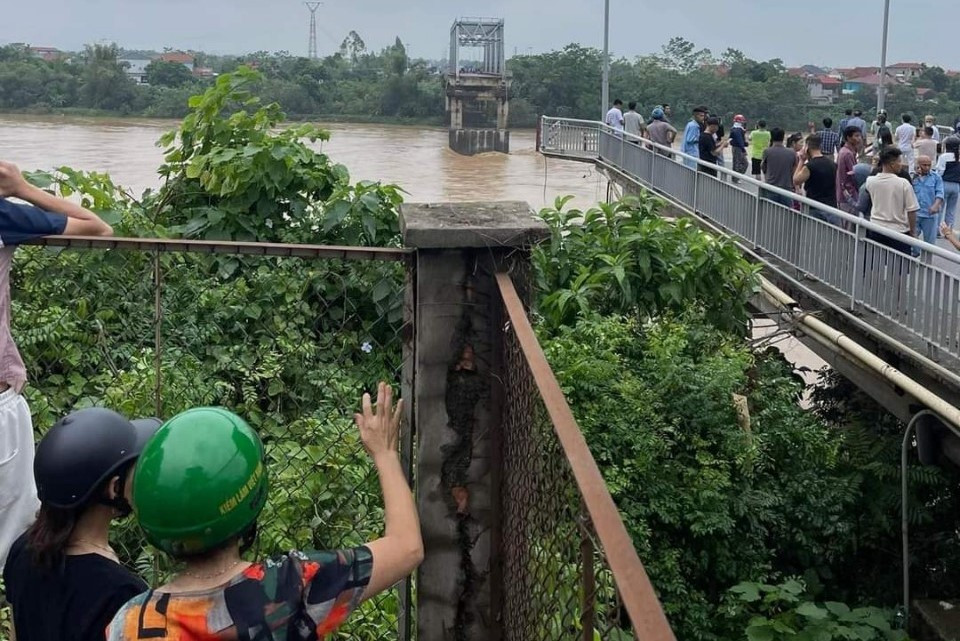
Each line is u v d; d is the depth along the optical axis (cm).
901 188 1059
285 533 437
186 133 891
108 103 8988
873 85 8156
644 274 1019
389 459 259
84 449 237
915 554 1033
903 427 1120
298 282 530
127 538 430
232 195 847
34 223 326
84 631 230
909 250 1073
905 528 975
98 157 5450
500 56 7056
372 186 855
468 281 321
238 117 888
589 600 191
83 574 234
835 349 1082
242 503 203
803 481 1005
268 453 462
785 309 1130
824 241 1104
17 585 241
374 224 837
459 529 330
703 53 8038
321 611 210
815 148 1361
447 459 328
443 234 314
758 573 946
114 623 204
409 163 5819
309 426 466
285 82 9156
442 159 6119
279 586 205
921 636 935
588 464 192
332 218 832
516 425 287
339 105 9131
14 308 510
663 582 916
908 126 2125
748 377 1063
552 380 230
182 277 587
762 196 1366
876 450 1079
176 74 9619
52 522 236
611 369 937
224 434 206
